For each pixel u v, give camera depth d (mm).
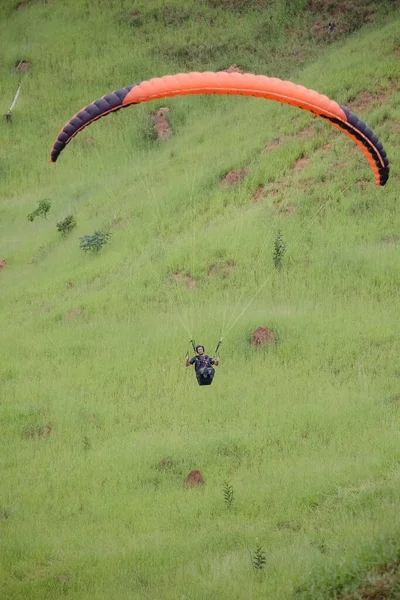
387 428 113938
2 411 130625
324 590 72125
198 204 190250
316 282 156000
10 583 89875
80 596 85250
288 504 98125
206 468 110812
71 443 122000
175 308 156750
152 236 184625
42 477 113312
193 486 106938
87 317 161000
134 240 184375
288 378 130625
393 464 102000
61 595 86188
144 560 90312
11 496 108625
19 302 175250
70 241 198000
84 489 109688
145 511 102438
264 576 80750
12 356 150125
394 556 71688
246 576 81375
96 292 168875
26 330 160375
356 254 161250
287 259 162875
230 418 122312
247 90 94625
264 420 119875
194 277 165250
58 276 182125
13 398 135250
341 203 174375
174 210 191000
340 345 136750
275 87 94812
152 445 117500
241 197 187625
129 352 144875
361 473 101000
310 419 118125
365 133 97438
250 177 191625
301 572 78312
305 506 97438
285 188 184250
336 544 83375
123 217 196250
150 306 160250
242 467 109875
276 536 91312
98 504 105312
